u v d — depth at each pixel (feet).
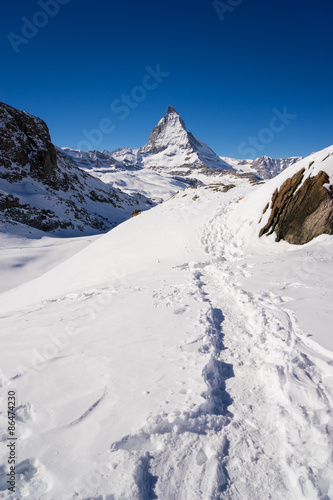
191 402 11.18
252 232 54.65
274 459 9.07
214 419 10.70
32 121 394.32
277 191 54.70
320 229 43.45
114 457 9.04
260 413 11.10
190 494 8.05
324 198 44.19
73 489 8.09
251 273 32.07
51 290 64.39
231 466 8.94
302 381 11.76
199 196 97.60
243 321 19.83
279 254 41.34
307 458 8.75
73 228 299.17
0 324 24.17
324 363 12.69
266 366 13.42
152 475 8.66
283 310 19.35
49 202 326.85
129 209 511.81
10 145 356.59
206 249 57.00
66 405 11.63
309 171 49.21
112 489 8.00
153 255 63.05
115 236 87.20
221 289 28.30
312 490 7.69
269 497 7.89
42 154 382.01
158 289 30.35
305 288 23.45
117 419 10.66
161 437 9.95
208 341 16.48
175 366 13.98
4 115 362.33
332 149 48.39
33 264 147.95
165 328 18.90
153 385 12.56
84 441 9.77
